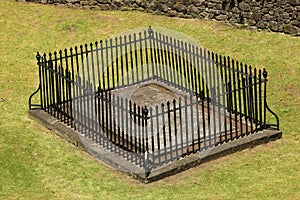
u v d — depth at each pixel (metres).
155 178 12.06
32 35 18.17
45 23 18.67
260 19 17.19
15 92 15.48
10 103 14.98
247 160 12.82
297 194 11.69
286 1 16.69
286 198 11.56
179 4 18.25
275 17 16.97
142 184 12.03
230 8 17.56
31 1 19.75
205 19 18.00
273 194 11.70
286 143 13.40
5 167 12.48
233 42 16.98
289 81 15.29
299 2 16.52
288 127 13.93
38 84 15.87
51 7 19.48
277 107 14.58
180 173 12.34
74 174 12.35
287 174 12.35
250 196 11.65
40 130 13.88
